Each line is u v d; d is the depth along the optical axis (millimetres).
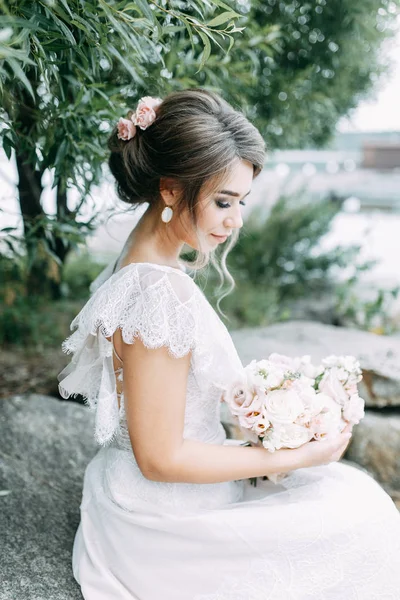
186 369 1292
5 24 1090
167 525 1366
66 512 1944
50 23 1264
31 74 1994
